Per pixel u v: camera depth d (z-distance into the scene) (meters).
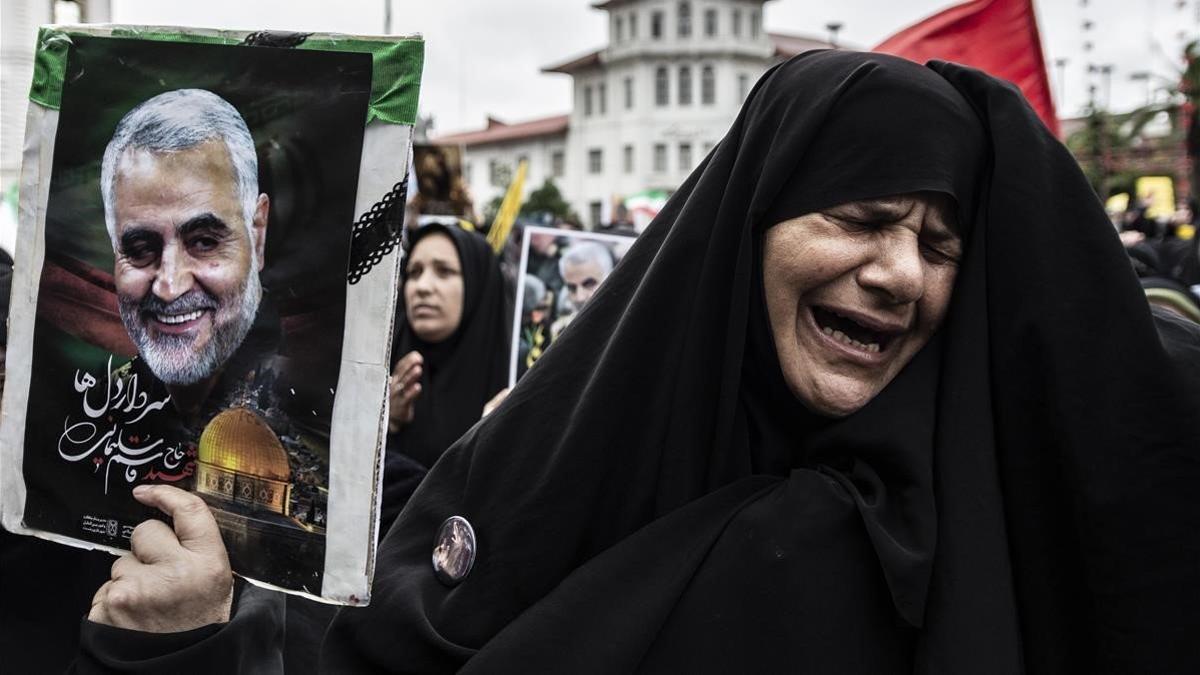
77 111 1.65
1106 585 1.44
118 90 1.62
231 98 1.55
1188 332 1.57
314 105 1.50
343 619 1.71
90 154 1.64
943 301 1.57
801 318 1.58
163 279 1.59
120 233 1.62
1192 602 1.42
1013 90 1.59
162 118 1.59
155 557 1.55
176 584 1.53
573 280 4.73
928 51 4.04
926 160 1.51
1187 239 5.91
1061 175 1.54
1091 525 1.44
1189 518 1.42
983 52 3.97
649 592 1.51
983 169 1.59
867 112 1.53
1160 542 1.43
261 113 1.53
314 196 1.50
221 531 1.56
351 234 1.48
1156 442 1.44
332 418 1.48
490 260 4.54
